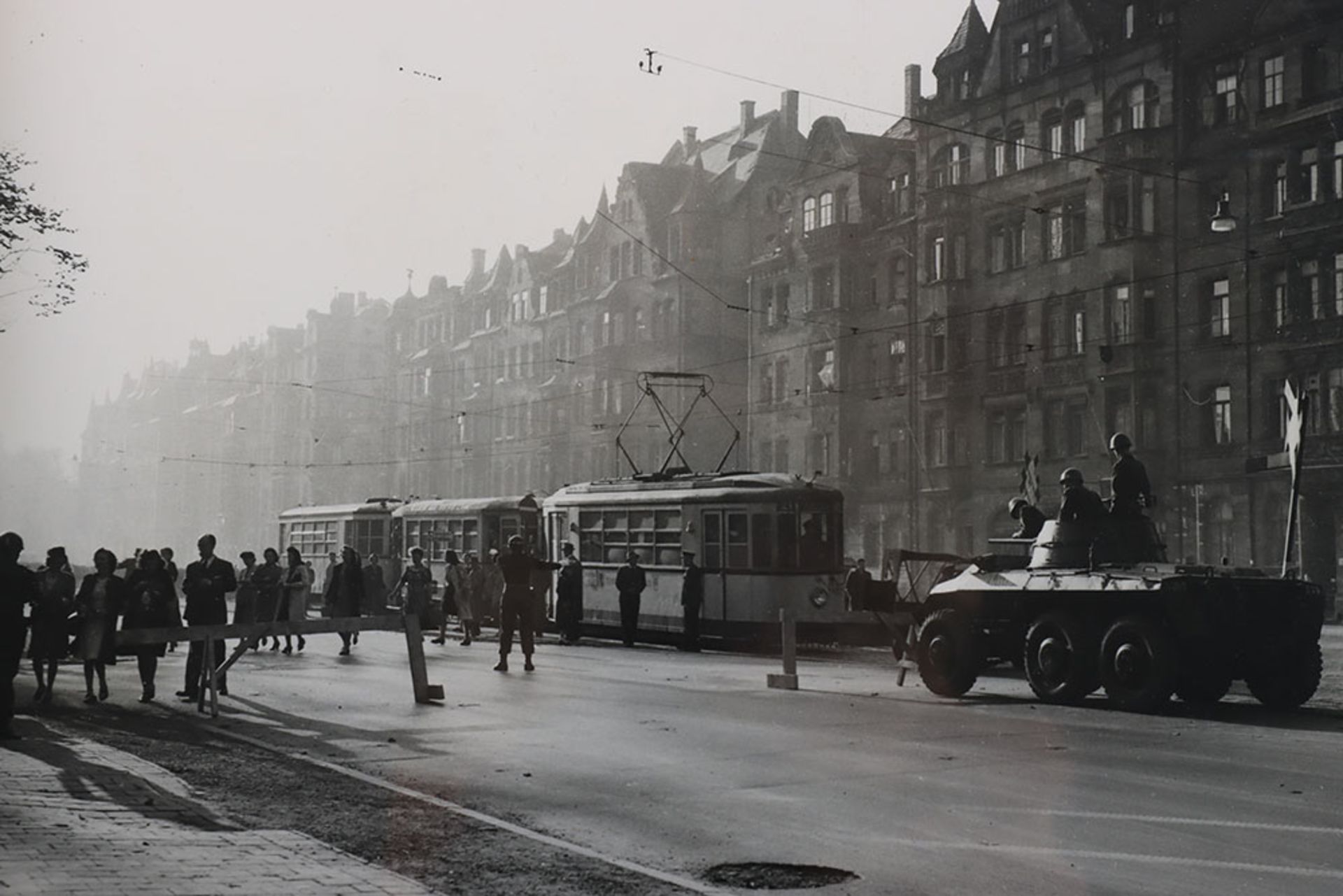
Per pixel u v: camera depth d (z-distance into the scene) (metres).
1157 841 8.11
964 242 49.19
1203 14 41.88
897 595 22.56
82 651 16.17
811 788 9.98
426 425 93.50
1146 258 42.38
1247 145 40.12
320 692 17.23
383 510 40.53
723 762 11.18
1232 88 40.91
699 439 63.22
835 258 54.62
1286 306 38.94
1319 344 37.62
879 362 53.00
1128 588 15.57
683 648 27.16
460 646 28.05
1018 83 47.28
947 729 13.41
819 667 22.00
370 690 17.58
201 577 16.97
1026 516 18.97
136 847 7.11
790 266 58.03
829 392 54.22
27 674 20.97
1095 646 16.05
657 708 15.24
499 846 7.95
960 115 49.88
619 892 6.86
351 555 26.12
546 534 32.16
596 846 8.07
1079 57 45.06
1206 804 9.27
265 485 117.25
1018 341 46.97
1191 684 17.16
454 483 89.38
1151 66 42.75
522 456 80.69
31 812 8.00
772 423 58.06
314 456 107.56
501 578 32.38
